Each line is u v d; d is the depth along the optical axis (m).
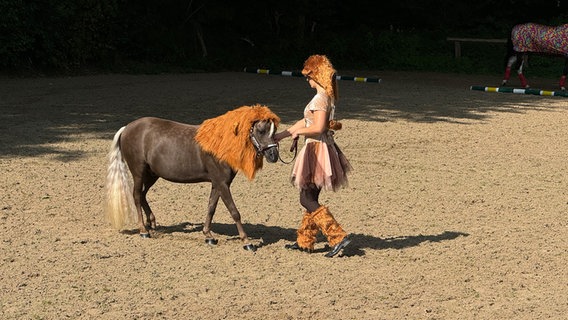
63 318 5.45
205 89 20.62
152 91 19.94
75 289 6.02
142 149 7.27
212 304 5.76
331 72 6.75
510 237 7.68
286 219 8.29
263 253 7.05
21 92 19.05
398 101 19.12
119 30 26.12
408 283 6.30
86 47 24.69
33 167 10.47
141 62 26.52
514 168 11.24
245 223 8.09
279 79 24.23
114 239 7.40
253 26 30.67
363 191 9.57
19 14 22.38
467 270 6.66
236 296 5.93
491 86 23.77
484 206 8.96
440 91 21.83
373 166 11.12
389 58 29.78
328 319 5.53
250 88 21.12
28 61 23.44
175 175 7.20
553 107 18.80
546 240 7.59
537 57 29.48
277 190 9.55
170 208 8.61
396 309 5.75
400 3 32.22
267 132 6.68
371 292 6.09
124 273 6.42
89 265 6.59
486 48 31.36
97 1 24.38
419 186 9.91
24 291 5.96
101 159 11.10
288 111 16.55
